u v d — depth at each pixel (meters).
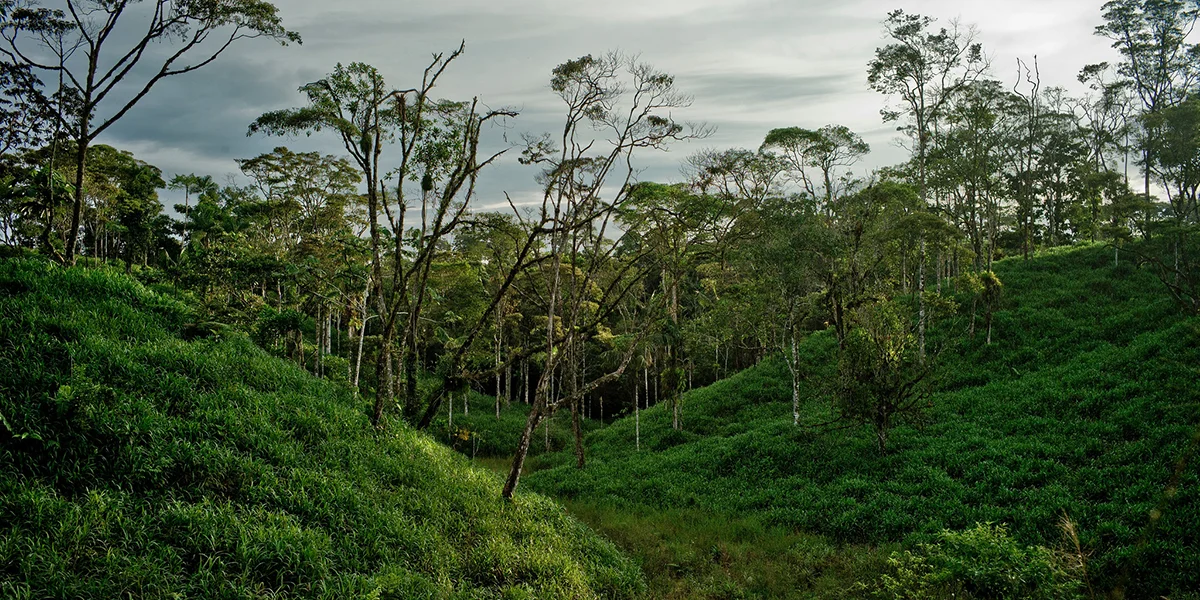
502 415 41.47
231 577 8.10
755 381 34.78
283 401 13.33
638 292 32.16
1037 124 38.25
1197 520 11.88
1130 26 39.59
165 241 45.94
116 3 17.53
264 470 10.38
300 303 26.23
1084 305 30.00
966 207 37.25
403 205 16.67
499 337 38.66
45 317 11.66
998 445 18.22
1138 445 15.80
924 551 13.56
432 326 42.06
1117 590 3.23
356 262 23.67
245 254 26.98
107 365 11.06
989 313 28.50
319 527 9.88
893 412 20.31
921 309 27.44
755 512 18.34
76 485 8.52
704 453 24.64
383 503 11.52
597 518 18.73
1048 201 49.19
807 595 12.88
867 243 25.88
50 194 19.98
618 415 50.47
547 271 24.22
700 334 32.25
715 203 18.98
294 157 35.12
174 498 8.95
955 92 31.95
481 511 13.13
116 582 7.30
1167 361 20.36
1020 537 13.33
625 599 12.45
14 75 18.12
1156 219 39.16
